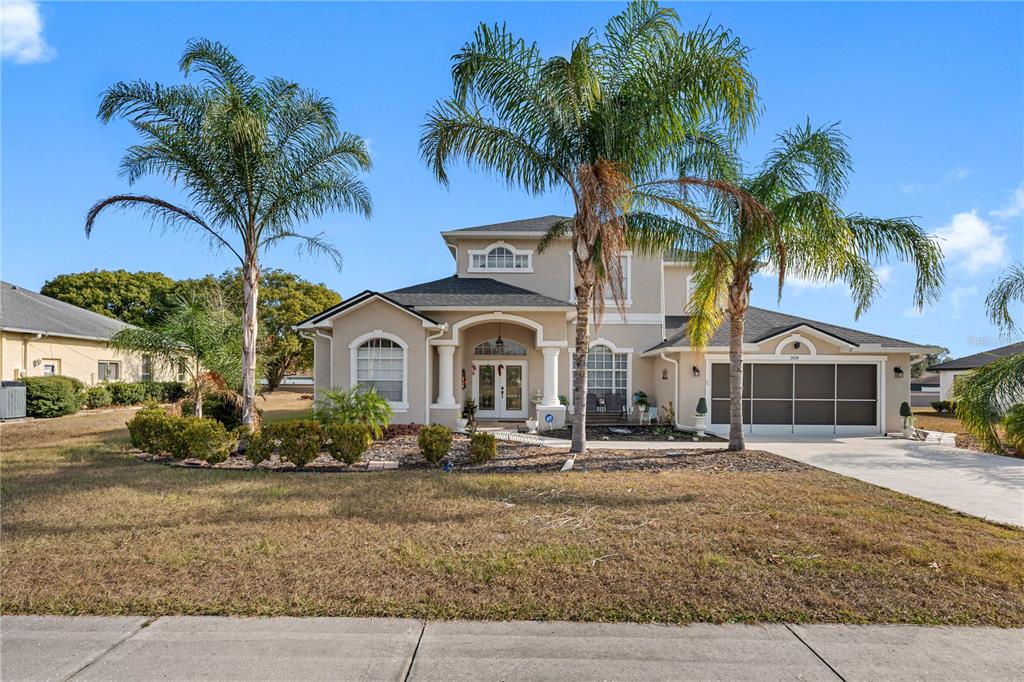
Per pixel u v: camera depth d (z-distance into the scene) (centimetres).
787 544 588
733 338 1277
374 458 1121
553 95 1066
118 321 3020
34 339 2158
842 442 1527
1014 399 1254
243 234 1240
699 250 1258
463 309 1642
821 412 1731
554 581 490
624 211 1086
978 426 1291
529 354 1975
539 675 351
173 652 375
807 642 392
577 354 1222
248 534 616
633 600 453
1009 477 1004
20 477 925
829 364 1741
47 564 524
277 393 3969
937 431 1819
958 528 663
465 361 1961
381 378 1545
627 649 381
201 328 1402
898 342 1741
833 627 415
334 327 1540
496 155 1151
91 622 415
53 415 2019
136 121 1127
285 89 1192
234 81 1156
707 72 1039
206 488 841
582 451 1217
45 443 1344
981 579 502
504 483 886
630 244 1241
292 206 1259
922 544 599
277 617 424
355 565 523
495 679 347
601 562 534
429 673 353
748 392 1733
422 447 1067
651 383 1980
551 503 760
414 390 1538
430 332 1577
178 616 425
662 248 1262
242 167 1172
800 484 912
